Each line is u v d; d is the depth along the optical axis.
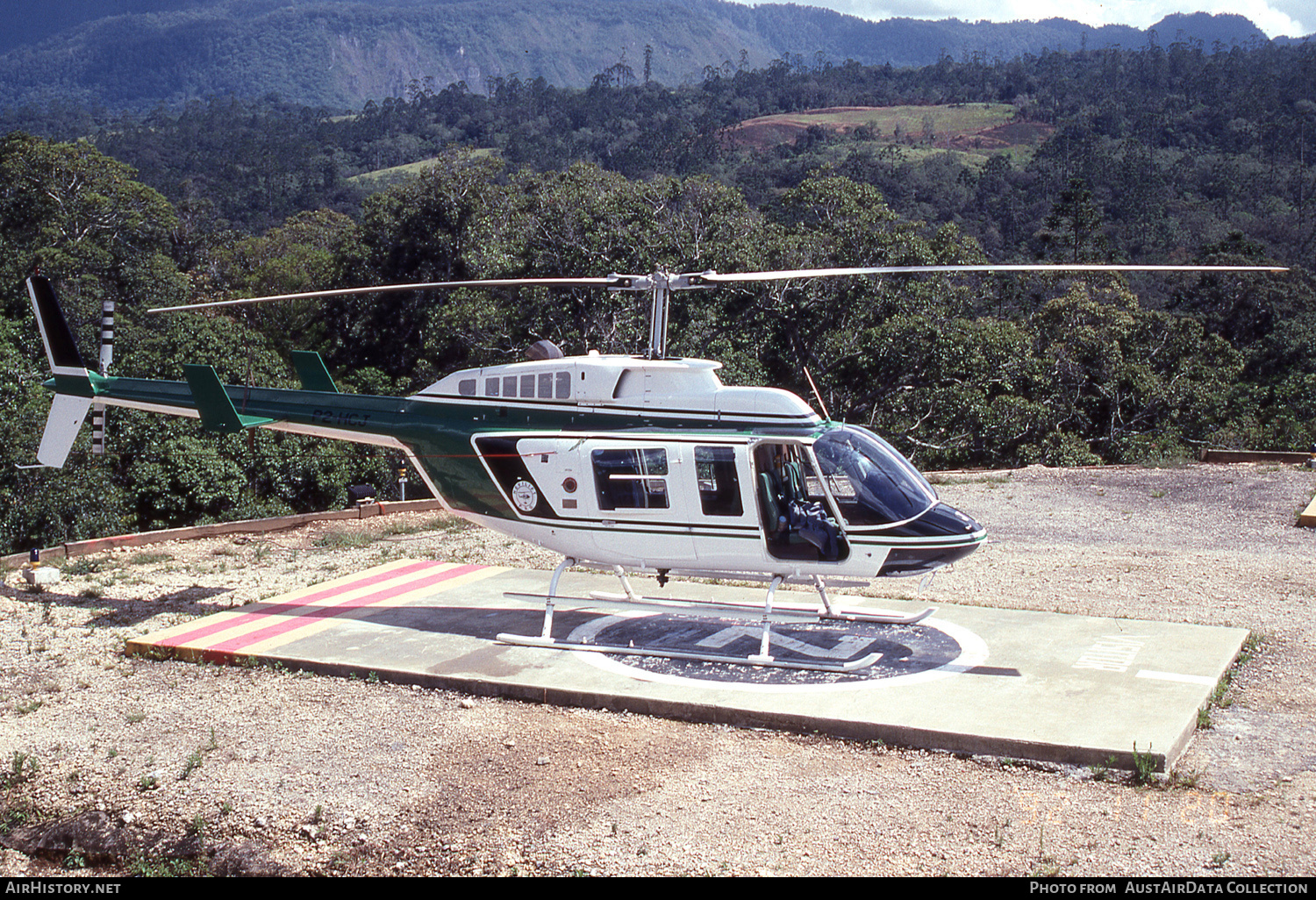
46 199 42.47
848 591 11.88
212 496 21.72
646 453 9.55
